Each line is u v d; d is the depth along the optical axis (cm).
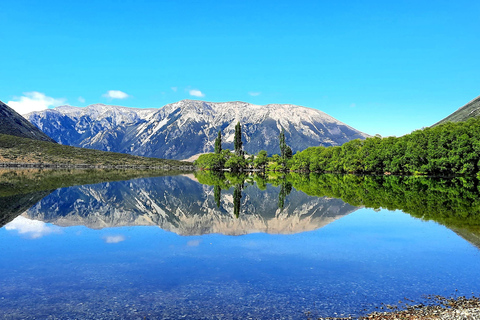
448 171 10344
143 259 2086
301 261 2066
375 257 2158
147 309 1364
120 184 8438
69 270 1866
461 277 1775
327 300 1459
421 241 2600
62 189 6475
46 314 1310
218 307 1384
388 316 1293
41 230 2945
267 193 6756
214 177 13275
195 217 3812
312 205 4812
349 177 11900
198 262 2031
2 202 4509
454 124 10562
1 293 1526
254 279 1733
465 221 3422
